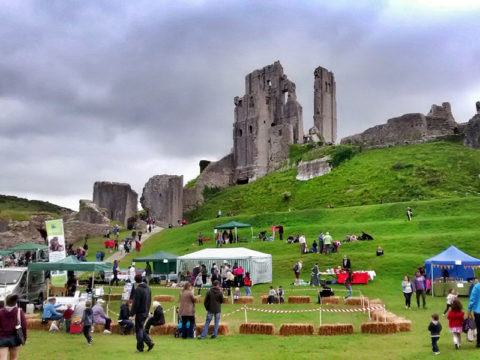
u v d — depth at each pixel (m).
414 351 14.68
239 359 13.82
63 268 26.58
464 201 55.56
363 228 52.75
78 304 19.97
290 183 93.00
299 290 32.91
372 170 81.25
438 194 65.44
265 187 96.75
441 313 23.64
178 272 39.59
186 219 101.38
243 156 114.31
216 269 34.09
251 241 57.12
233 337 17.81
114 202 94.62
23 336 11.97
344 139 98.00
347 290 32.56
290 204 82.12
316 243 45.00
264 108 115.44
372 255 40.31
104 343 17.09
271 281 38.59
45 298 29.22
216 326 17.77
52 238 36.75
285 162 107.44
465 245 40.06
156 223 93.19
